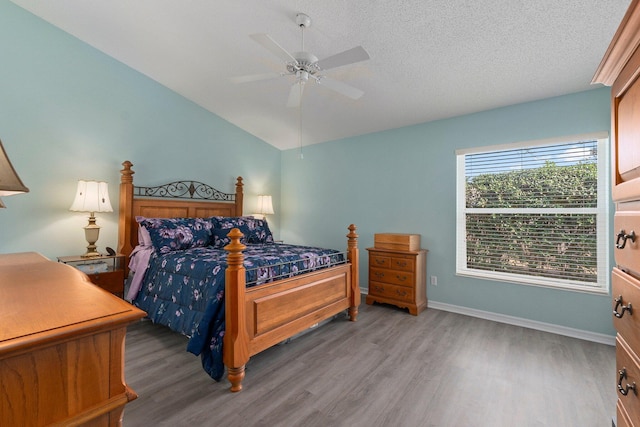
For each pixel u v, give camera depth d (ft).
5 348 1.67
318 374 7.08
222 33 8.89
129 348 8.35
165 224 10.59
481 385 6.64
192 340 6.65
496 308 10.66
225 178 14.79
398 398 6.19
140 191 11.87
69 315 2.20
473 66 8.47
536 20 6.64
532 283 9.91
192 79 11.80
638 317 2.72
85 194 9.81
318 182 15.89
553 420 5.55
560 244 9.70
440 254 11.93
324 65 6.82
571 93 9.34
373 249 12.44
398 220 13.05
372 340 8.96
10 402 1.76
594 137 8.98
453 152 11.63
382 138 13.60
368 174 14.02
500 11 6.53
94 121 10.77
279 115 13.61
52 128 9.91
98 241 10.88
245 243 12.48
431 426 5.39
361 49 6.13
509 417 5.63
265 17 7.82
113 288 9.78
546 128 9.75
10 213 9.23
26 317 2.14
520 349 8.39
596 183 9.11
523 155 10.36
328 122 13.41
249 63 10.23
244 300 6.65
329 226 15.43
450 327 10.01
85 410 2.04
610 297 8.80
